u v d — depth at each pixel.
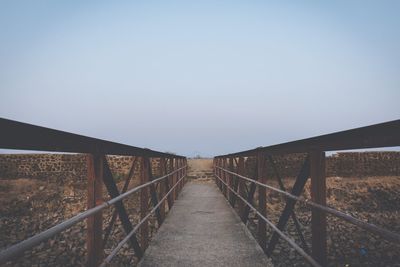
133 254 7.23
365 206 14.22
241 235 4.84
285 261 6.99
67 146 1.71
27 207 14.09
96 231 2.19
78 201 14.90
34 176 18.83
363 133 1.54
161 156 5.74
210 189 12.07
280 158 18.50
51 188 16.77
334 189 15.76
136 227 3.29
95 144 2.12
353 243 8.62
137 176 17.91
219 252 3.99
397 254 8.01
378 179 17.78
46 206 14.19
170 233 4.96
